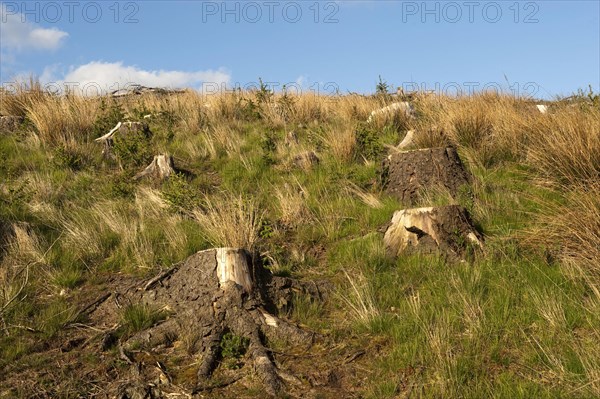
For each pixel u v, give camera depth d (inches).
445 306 196.2
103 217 293.6
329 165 382.6
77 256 260.2
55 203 325.4
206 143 427.2
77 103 502.3
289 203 305.7
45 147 425.4
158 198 323.3
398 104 495.5
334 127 486.0
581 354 160.7
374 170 356.2
